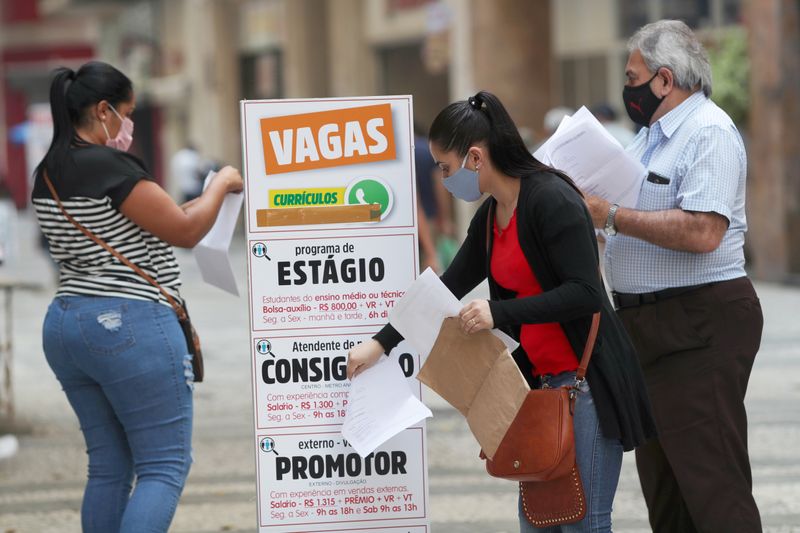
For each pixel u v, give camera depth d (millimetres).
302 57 75500
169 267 12562
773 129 40281
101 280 12078
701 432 12477
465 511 16984
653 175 12602
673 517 13484
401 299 11297
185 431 12383
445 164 11023
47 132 69062
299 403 12461
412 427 12555
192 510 17406
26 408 25281
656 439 13273
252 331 12391
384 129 12359
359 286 12414
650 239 12289
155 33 106438
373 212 12391
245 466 20000
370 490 12555
